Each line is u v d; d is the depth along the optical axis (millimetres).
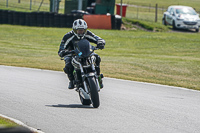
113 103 27250
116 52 76938
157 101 28484
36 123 20938
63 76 42344
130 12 189375
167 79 42906
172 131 19656
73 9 136125
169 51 80062
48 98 28891
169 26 127250
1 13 116812
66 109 24844
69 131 19328
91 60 25031
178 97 30641
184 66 53969
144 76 44938
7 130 8531
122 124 20953
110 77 42656
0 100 27438
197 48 85438
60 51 26266
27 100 27750
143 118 22578
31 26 116188
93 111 24297
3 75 41250
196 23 117938
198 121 22172
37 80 38500
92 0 142750
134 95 30969
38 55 66375
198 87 36375
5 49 73625
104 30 113625
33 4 187250
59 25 115500
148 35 106938
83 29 25750
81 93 26031
